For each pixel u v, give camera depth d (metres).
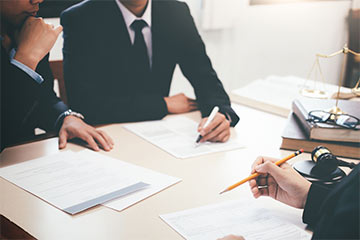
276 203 0.95
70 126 1.32
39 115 1.44
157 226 0.84
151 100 1.59
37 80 1.40
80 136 1.29
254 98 1.91
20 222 0.85
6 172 1.08
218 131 1.33
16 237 0.79
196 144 1.30
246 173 1.11
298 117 1.40
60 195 0.96
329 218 0.58
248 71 2.00
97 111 1.55
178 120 1.56
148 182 1.03
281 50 1.83
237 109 1.72
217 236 0.81
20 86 1.37
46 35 1.39
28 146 1.29
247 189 1.02
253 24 1.93
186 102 1.68
